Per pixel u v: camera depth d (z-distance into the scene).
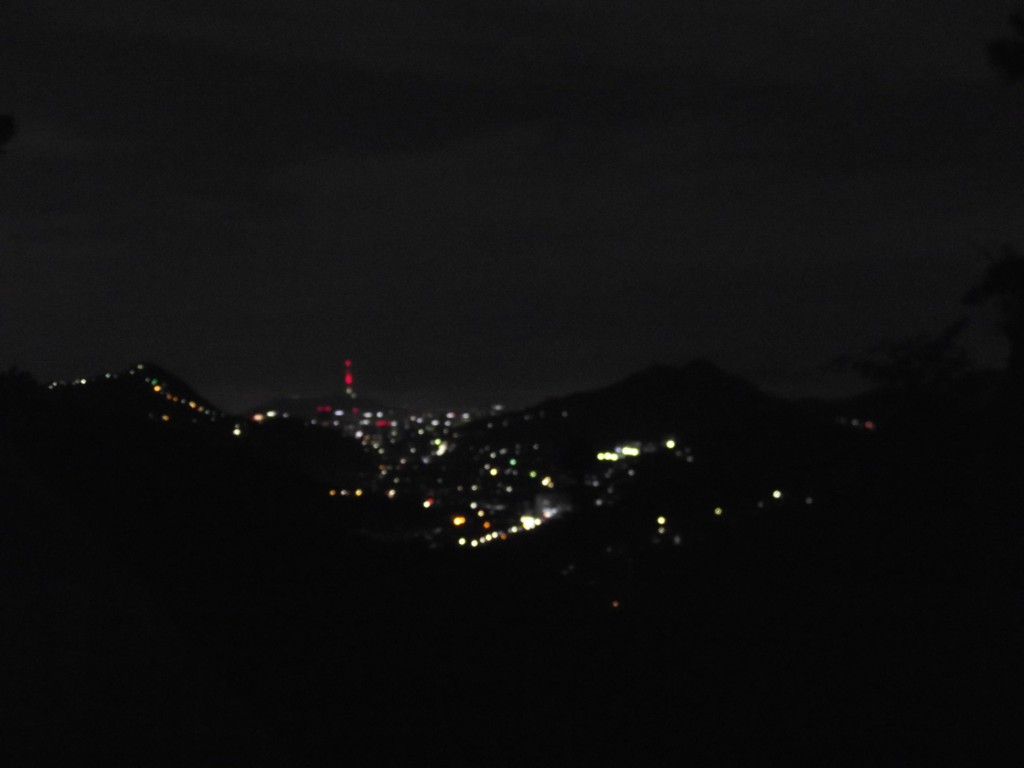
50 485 8.37
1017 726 7.51
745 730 7.84
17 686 4.87
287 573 8.37
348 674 6.66
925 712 8.28
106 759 4.38
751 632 10.82
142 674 5.15
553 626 9.54
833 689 8.91
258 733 4.85
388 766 5.67
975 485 10.36
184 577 7.36
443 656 7.62
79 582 6.14
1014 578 8.91
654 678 8.72
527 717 7.04
